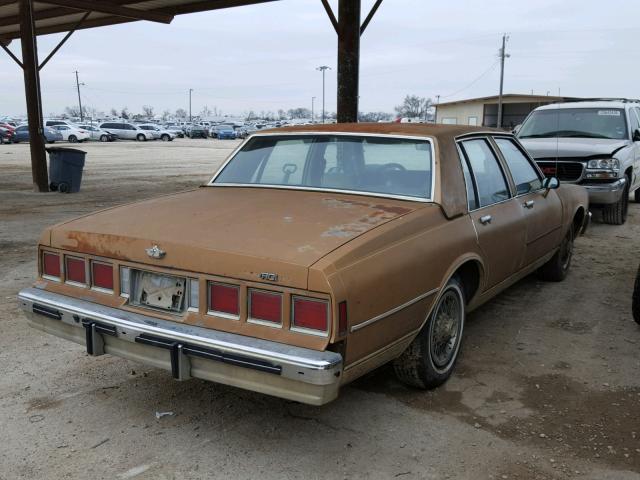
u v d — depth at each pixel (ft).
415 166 13.09
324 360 8.79
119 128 174.40
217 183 15.14
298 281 9.11
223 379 9.66
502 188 15.66
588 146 30.71
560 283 21.30
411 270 10.76
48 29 60.49
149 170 74.28
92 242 11.10
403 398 12.46
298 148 14.70
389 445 10.66
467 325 16.94
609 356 14.75
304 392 9.01
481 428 11.27
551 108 35.78
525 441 10.82
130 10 46.50
